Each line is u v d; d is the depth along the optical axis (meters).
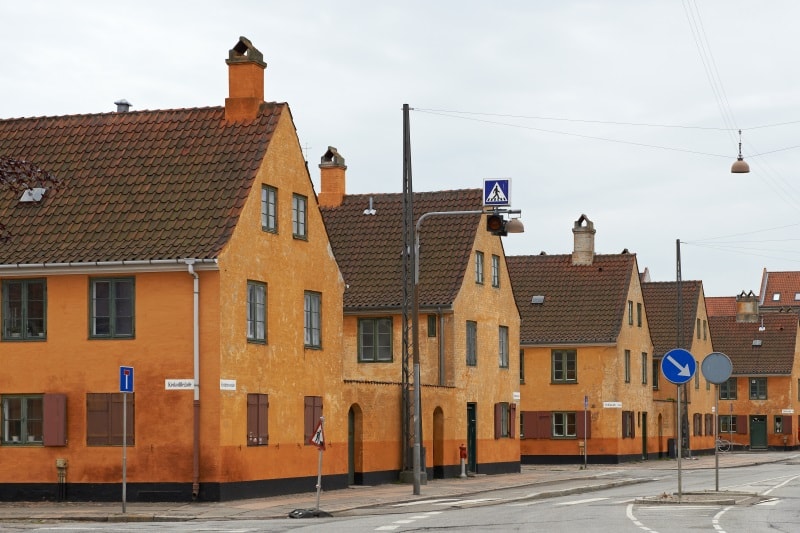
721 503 30.97
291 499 33.72
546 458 68.38
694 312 84.88
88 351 32.91
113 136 36.25
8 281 33.59
